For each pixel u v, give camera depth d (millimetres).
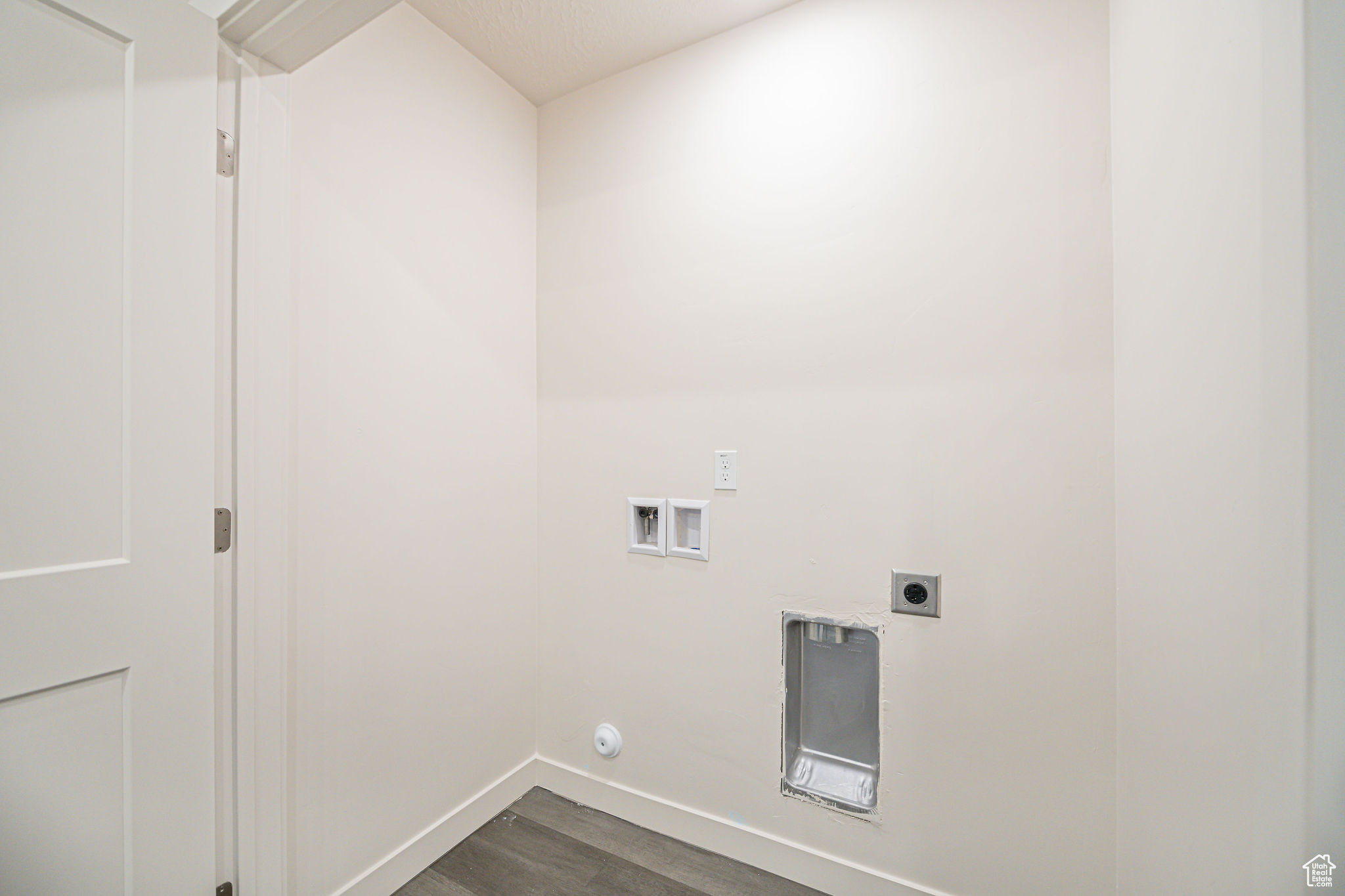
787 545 1430
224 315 1045
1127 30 988
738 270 1500
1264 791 544
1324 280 472
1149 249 885
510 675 1727
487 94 1659
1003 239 1194
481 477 1632
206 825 992
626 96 1680
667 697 1598
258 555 1095
